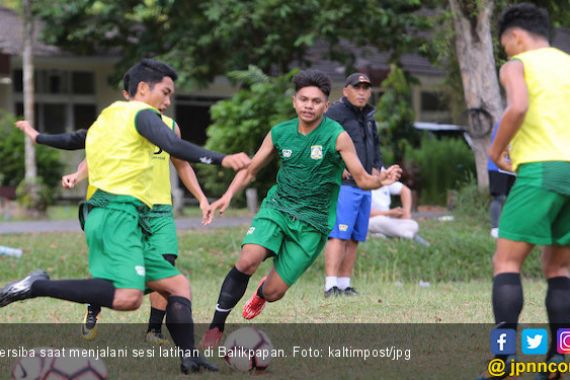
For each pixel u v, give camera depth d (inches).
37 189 2261.3
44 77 2807.6
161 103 716.7
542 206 610.9
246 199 2198.6
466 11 1822.1
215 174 2181.3
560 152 612.7
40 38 2453.2
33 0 2388.0
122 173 665.6
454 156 2485.2
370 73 2723.9
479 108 1839.3
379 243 1512.1
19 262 1466.5
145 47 2428.6
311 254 770.8
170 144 641.6
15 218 2206.0
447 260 1504.7
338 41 2341.3
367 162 1139.3
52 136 758.5
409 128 2464.3
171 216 826.8
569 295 643.5
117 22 2443.4
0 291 656.4
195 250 1547.7
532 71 626.2
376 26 2251.5
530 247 624.1
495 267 634.8
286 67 2404.0
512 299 619.8
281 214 767.1
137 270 652.1
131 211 664.4
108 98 2854.3
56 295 649.6
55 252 1529.3
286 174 773.3
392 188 1488.7
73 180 776.9
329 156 759.1
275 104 2066.9
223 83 2864.2
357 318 949.2
